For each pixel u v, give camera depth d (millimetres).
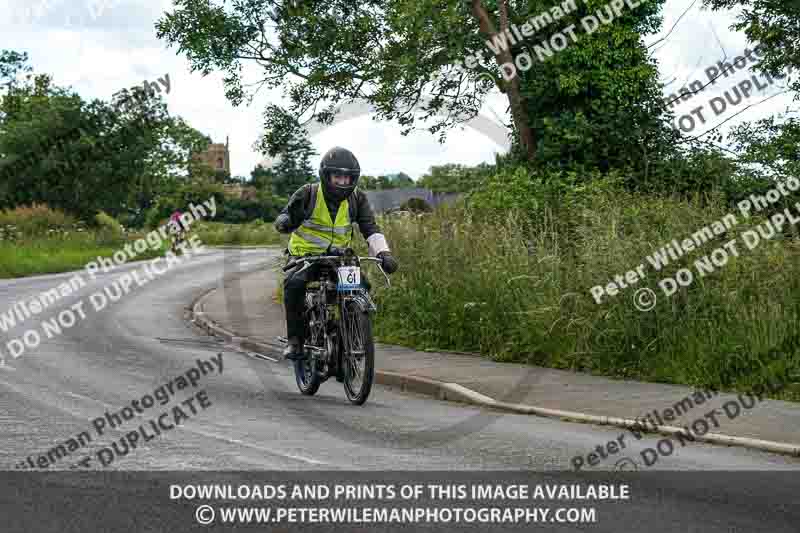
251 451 9797
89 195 73500
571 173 26016
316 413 12328
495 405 13133
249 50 34656
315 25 32750
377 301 21453
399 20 29641
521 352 17375
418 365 16812
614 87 27984
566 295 16516
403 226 21812
